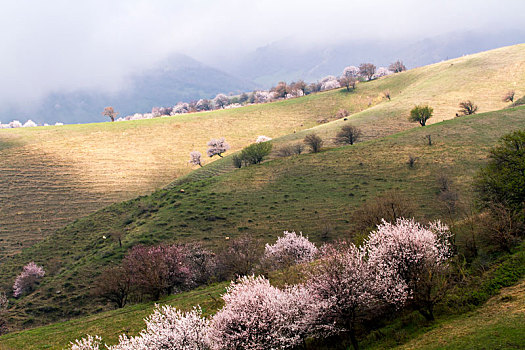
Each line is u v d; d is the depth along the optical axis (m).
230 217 60.44
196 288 37.97
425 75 167.00
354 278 18.44
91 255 56.62
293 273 26.55
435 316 18.31
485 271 20.61
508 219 23.00
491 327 14.65
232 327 18.52
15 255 63.44
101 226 69.25
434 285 18.50
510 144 31.95
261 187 70.75
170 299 32.69
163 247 42.75
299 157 83.44
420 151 73.81
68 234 69.06
